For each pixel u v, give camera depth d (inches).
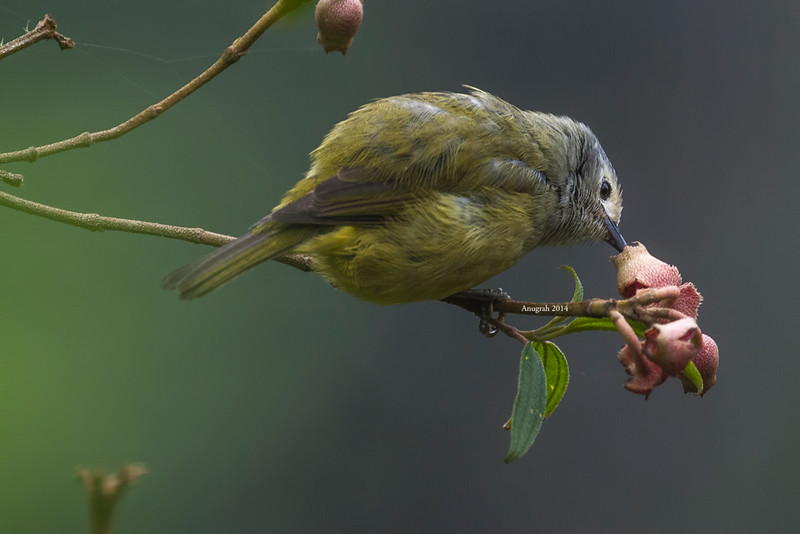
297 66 527.8
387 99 273.6
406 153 255.0
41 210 222.2
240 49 214.2
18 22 452.1
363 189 249.1
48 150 215.2
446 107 275.1
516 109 297.3
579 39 554.9
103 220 225.6
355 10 201.0
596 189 324.5
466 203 257.8
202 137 491.2
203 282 230.7
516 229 269.3
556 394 225.1
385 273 253.9
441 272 256.1
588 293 505.4
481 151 264.7
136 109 480.1
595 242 336.2
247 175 498.0
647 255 219.9
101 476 129.6
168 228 235.1
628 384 184.2
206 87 500.7
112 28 480.7
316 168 262.1
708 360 204.4
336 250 249.1
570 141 309.9
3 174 216.1
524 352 199.8
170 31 490.9
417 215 251.4
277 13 209.5
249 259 237.8
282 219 241.8
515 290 507.5
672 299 193.5
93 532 128.1
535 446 489.4
